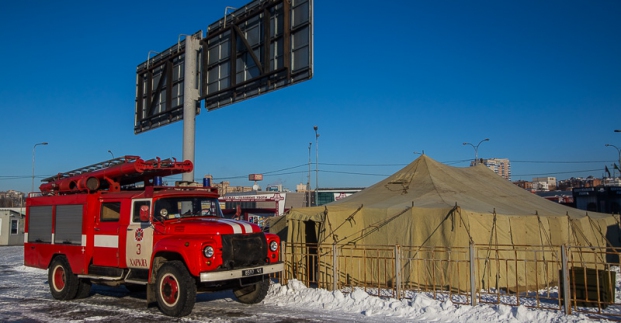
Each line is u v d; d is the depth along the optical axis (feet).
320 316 30.94
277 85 46.75
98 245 36.88
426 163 57.88
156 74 64.49
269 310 32.99
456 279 41.01
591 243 55.47
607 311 31.63
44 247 40.83
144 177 40.34
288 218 46.80
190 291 30.68
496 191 57.26
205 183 37.55
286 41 45.88
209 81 55.42
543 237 47.78
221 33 54.29
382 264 45.42
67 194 40.81
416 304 31.55
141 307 35.04
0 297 40.60
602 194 136.87
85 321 30.48
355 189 205.16
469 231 42.29
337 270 39.60
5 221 146.10
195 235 31.42
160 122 62.13
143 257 33.60
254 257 32.37
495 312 29.76
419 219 44.06
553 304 34.12
